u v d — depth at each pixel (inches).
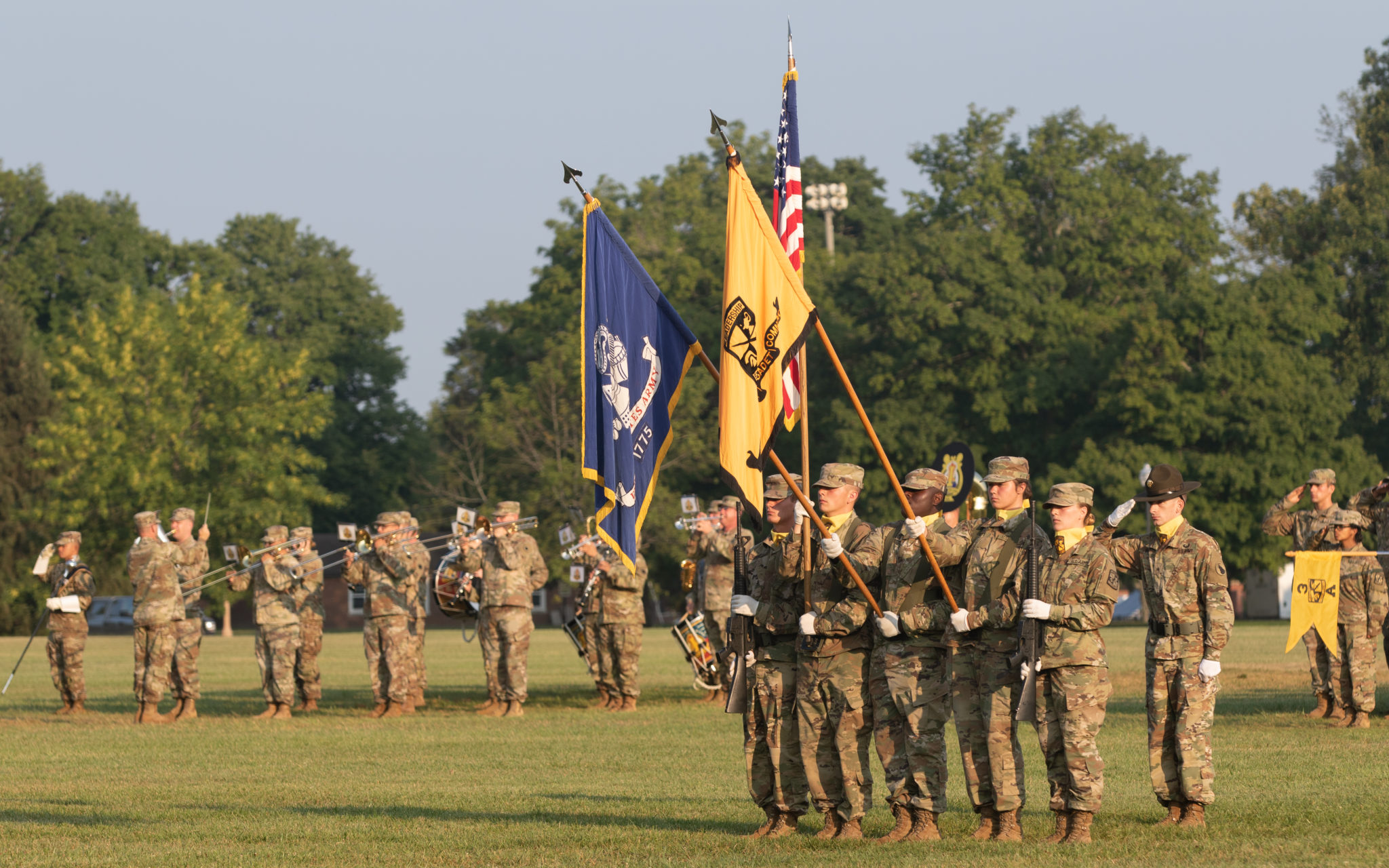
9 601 5989.2
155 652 1779.0
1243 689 1937.7
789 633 924.6
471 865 839.1
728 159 916.0
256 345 6102.4
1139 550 956.6
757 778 938.7
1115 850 836.6
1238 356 5128.0
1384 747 1305.4
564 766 1296.8
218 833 957.2
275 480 5836.6
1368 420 5895.7
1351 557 1507.1
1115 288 6038.4
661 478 6245.1
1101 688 877.8
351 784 1194.0
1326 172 6579.7
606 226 979.3
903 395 5733.3
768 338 903.1
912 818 900.6
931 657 900.0
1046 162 6358.3
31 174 7844.5
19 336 6417.3
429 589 2249.0
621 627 1852.9
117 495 5625.0
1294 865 777.6
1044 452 5625.0
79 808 1079.0
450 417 6894.7
